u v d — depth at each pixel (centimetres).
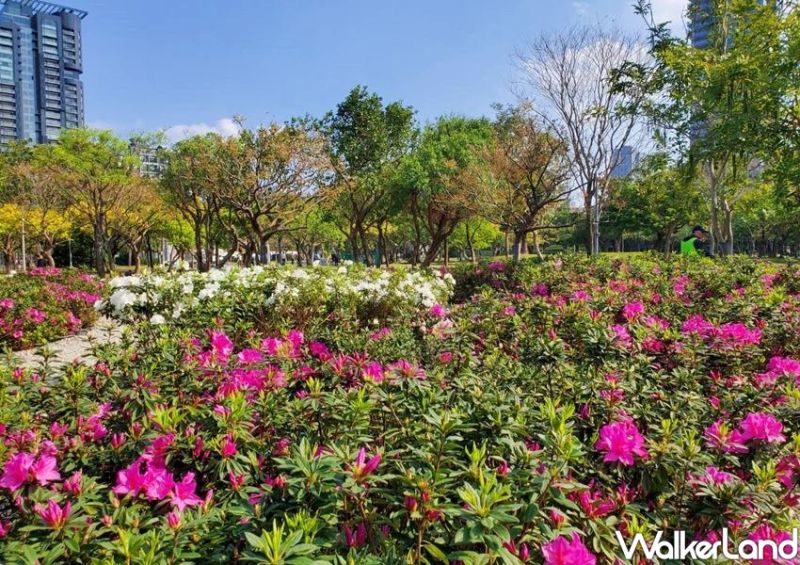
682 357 327
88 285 1032
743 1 959
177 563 143
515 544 156
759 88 880
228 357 295
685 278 670
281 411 229
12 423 240
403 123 2127
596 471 192
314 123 1717
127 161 2136
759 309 466
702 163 1161
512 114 1588
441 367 301
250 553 136
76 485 175
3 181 2264
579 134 1302
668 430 201
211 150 1730
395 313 604
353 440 200
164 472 182
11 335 719
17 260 3628
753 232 4319
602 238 4766
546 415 205
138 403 246
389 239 4169
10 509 186
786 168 877
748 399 260
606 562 166
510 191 1435
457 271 1123
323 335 388
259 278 657
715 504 175
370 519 163
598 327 358
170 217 2855
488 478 149
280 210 1645
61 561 150
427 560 154
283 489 166
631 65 1169
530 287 719
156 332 419
